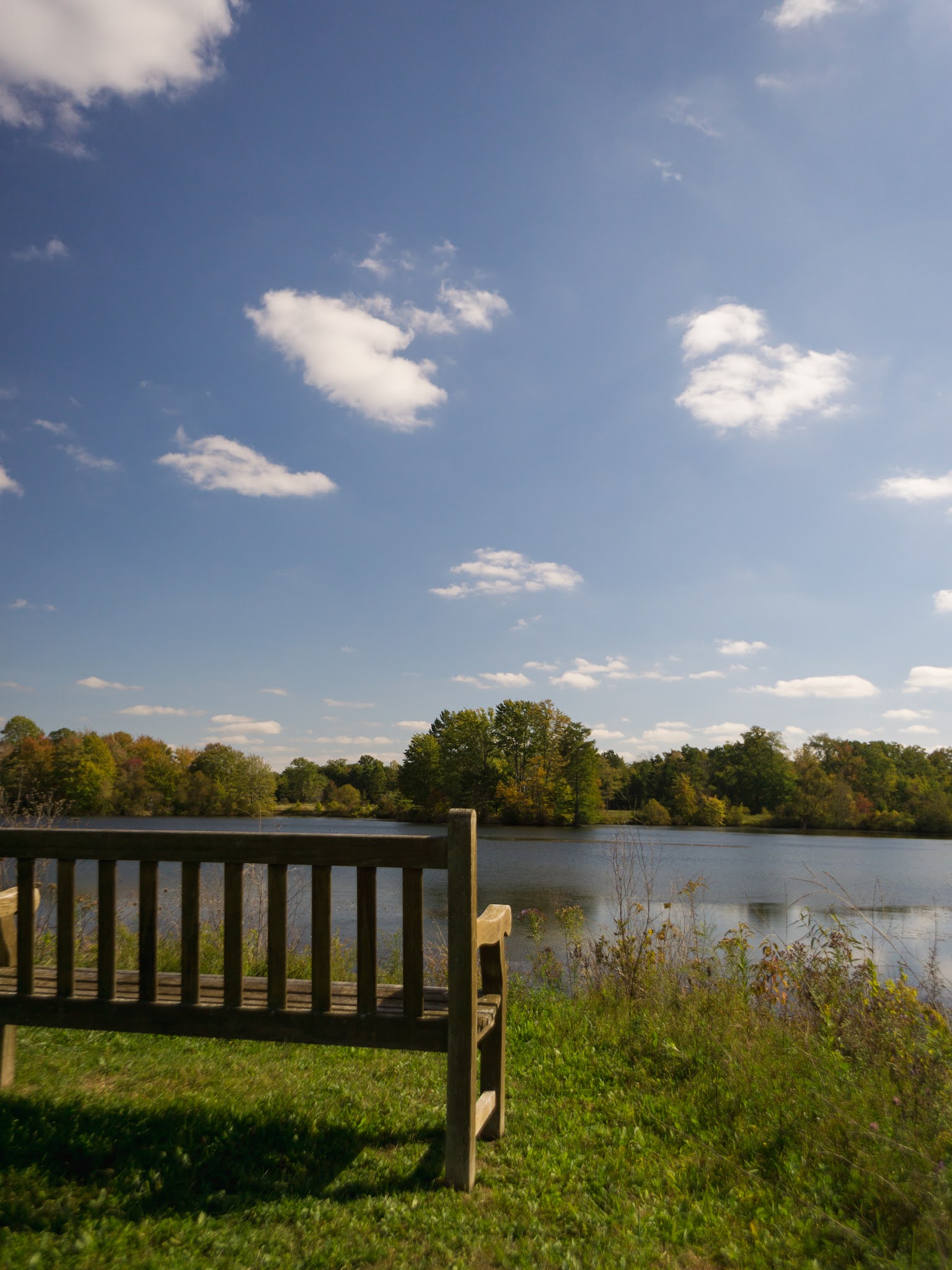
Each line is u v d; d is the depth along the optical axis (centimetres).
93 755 6256
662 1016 596
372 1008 332
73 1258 251
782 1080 454
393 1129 385
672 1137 398
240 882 343
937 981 639
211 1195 302
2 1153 314
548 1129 402
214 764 6981
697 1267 282
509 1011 647
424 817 8969
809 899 2559
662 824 9150
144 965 346
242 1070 468
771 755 10712
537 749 8956
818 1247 292
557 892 2911
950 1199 301
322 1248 271
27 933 354
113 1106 380
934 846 6147
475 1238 286
